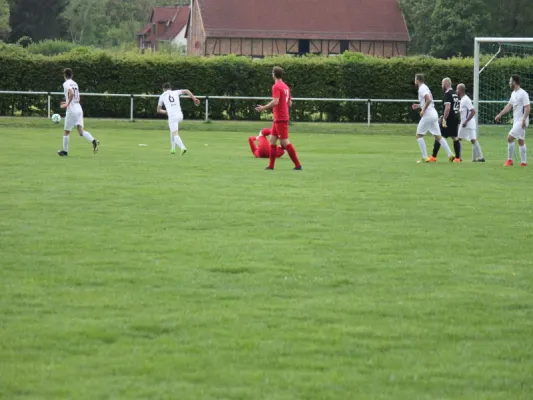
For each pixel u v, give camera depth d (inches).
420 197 1183.6
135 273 716.0
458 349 531.8
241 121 2960.1
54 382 468.1
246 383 468.4
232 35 5816.9
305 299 644.7
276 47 5930.1
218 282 690.2
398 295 660.1
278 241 857.5
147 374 481.4
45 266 737.6
